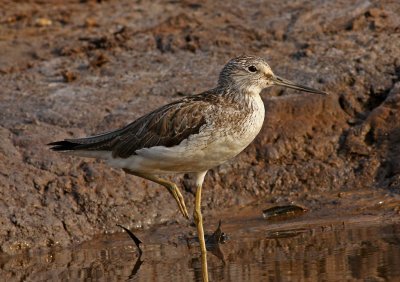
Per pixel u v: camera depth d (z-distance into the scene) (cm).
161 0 2044
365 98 1588
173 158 1195
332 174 1471
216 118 1181
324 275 1081
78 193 1396
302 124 1527
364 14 1828
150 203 1417
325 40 1762
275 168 1483
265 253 1205
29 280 1166
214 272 1139
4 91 1670
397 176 1431
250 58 1238
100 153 1259
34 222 1341
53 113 1561
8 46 1862
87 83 1686
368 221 1315
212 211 1430
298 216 1380
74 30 1925
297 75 1633
